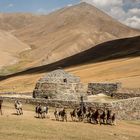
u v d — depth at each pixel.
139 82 125.12
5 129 48.69
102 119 63.59
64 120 62.91
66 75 82.56
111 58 198.00
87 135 51.62
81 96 74.44
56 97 79.94
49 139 45.94
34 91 83.25
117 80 133.00
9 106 75.62
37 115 65.94
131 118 74.62
